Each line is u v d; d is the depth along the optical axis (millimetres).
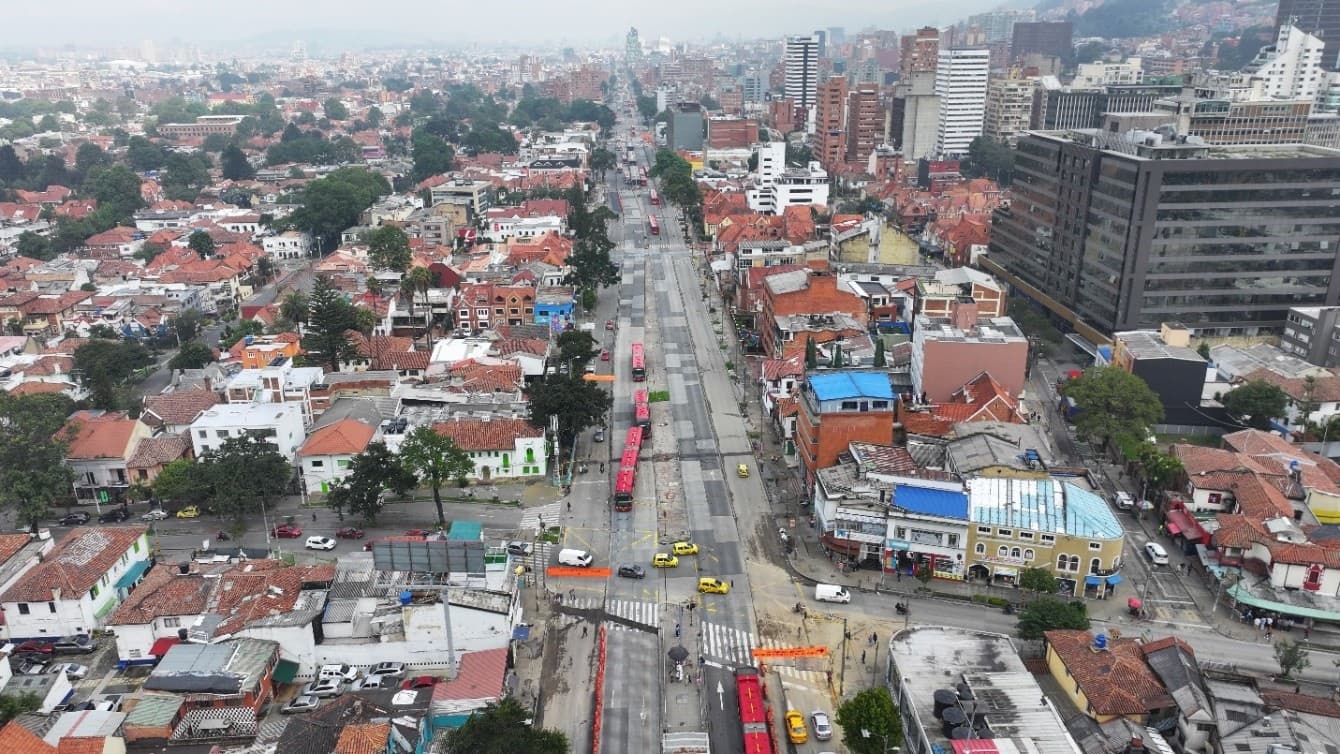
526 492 139500
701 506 134625
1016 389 154250
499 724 79875
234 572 107062
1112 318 188125
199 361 186125
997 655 94500
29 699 89688
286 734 83312
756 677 95188
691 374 187875
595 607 111250
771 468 146250
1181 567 118750
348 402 152125
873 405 128375
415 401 161375
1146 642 99312
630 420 164625
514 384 166500
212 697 90625
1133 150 186750
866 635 105625
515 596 104625
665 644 104312
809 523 130125
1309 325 178250
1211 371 161750
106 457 135250
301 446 139750
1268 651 102062
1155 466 130500
